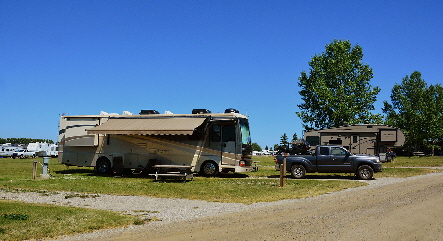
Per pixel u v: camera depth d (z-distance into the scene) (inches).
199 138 820.0
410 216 370.0
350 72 1731.1
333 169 770.2
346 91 1718.8
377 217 366.0
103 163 858.1
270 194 532.4
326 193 546.6
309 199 490.9
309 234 303.9
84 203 458.9
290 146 1051.9
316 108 1771.7
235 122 807.1
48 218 356.2
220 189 583.2
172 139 832.3
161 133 768.3
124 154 848.9
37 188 577.3
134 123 823.1
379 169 751.1
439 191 542.3
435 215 374.0
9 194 512.1
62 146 881.5
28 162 1405.0
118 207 435.8
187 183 673.6
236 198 500.7
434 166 1096.8
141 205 450.3
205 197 510.3
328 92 1662.2
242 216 382.9
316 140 1275.8
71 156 877.8
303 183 669.9
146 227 337.7
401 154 2583.7
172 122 805.2
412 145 2596.0
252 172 933.8
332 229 319.9
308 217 372.2
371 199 482.0
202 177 799.1
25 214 368.8
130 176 833.5
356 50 1771.7
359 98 1674.5
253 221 358.0
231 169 802.2
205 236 304.7
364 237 293.4
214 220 364.8
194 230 325.1
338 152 775.1
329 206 435.2
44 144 2098.9
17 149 2188.7
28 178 732.7
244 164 804.6
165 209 424.5
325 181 706.8
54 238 300.2
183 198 504.1
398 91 2615.7
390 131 1140.5
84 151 871.1
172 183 673.0
